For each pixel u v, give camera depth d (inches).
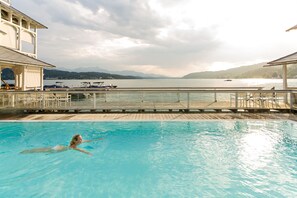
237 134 340.8
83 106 484.4
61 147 291.7
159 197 178.7
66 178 212.7
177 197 178.2
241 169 229.0
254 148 287.6
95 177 215.0
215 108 480.4
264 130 356.8
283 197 175.2
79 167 236.8
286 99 575.2
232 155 266.2
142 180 207.8
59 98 524.1
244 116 435.2
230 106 511.2
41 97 510.0
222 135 337.1
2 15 694.5
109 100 589.0
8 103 485.7
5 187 196.1
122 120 393.7
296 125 368.8
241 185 196.1
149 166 238.4
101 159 257.4
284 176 212.4
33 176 217.5
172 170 229.1
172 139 323.0
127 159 257.0
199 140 317.4
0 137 327.3
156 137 331.0
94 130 361.4
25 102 502.9
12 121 393.7
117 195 181.9
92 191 188.7
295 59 506.9
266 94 578.2
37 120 400.2
